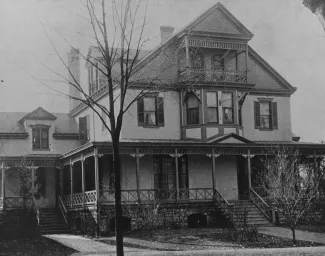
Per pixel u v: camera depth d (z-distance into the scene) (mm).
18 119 39406
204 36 33250
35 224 31047
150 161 32531
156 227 28922
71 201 32875
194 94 32938
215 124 33125
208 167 33969
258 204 30969
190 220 31141
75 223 32000
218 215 31047
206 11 33469
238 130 33750
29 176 33188
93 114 37344
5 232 28438
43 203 36094
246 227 24656
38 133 38250
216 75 33656
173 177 33000
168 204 30188
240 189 34875
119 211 16344
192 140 33062
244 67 36375
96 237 27172
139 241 24016
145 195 31734
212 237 24688
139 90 32625
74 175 35938
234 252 18125
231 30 34219
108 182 31906
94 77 37312
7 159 32812
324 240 23406
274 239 23844
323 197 31422
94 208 28578
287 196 24766
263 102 37188
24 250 22031
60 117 41625
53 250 21812
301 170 35219
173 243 23047
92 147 29172
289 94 38094
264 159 35094
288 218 24062
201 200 31234
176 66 33188
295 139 41000
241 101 34719
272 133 37062
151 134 32938
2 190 32656
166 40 33500
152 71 32719
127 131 32312
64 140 38906
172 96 33750
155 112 33281
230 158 34750
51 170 36719
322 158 34406
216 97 33500
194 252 18562
